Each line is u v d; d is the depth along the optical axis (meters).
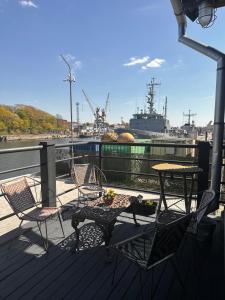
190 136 27.27
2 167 10.25
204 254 2.44
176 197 3.95
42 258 2.41
